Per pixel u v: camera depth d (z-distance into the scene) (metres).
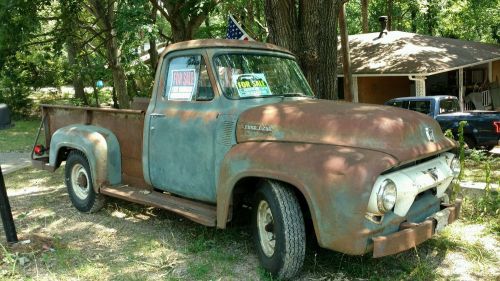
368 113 4.19
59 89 27.30
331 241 3.73
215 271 4.51
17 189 8.14
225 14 18.94
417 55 17.14
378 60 17.69
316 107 4.46
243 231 5.44
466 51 18.42
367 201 3.61
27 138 15.85
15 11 12.08
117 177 6.19
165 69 5.48
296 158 3.97
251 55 5.23
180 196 5.50
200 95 5.06
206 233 5.40
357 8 32.53
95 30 17.42
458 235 5.18
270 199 4.14
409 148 3.95
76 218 6.23
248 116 4.59
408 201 3.87
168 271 4.55
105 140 6.13
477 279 4.25
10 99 23.52
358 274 4.35
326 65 7.95
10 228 5.16
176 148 5.19
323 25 7.87
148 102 6.26
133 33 11.23
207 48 5.05
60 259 4.85
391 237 3.70
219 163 4.75
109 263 4.78
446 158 4.63
